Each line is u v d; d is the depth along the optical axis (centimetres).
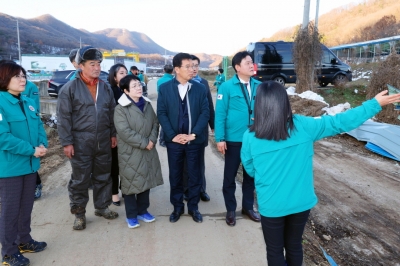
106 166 353
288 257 233
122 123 325
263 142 213
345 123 215
